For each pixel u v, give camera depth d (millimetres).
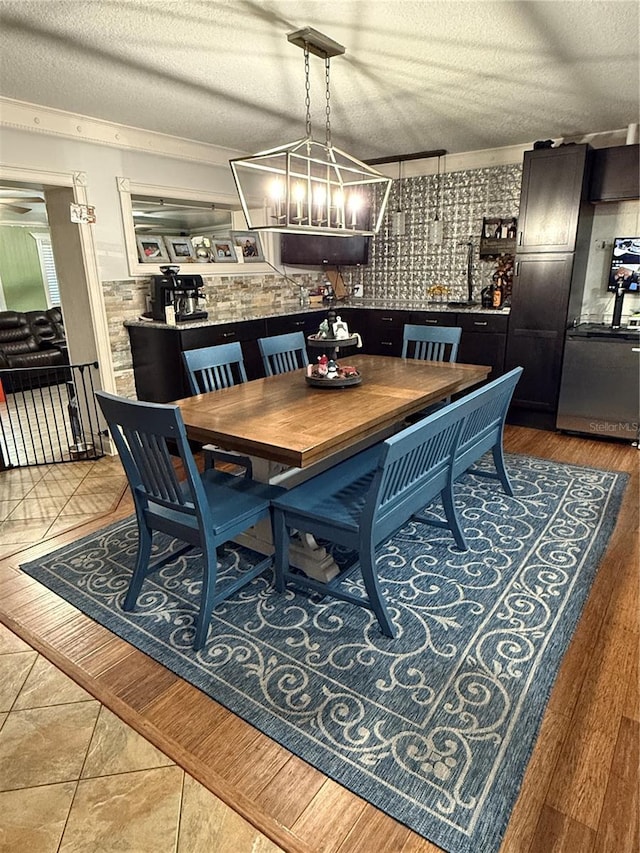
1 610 2326
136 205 4559
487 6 2152
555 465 3842
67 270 4066
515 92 3283
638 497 3299
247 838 1375
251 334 4609
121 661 2008
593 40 2498
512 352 4785
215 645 2068
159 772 1565
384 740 1638
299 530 2230
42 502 3424
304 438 2107
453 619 2193
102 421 4316
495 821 1394
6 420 5566
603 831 1363
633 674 1882
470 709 1744
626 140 4223
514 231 5059
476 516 3078
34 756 1630
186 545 2717
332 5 2133
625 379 4195
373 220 5965
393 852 1328
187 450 1864
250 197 5117
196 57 2648
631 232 4500
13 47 2486
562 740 1626
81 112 3555
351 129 4168
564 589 2383
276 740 1653
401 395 2766
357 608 2268
